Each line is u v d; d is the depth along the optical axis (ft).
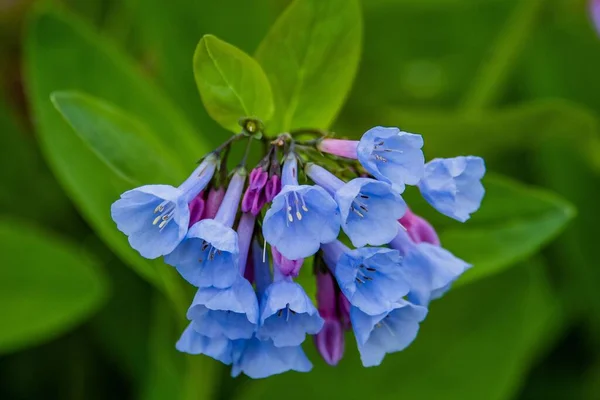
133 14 1.97
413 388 1.81
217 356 1.48
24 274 1.79
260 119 1.55
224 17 1.85
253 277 1.53
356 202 1.47
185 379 1.79
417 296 1.51
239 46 1.86
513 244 1.70
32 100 1.74
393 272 1.48
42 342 1.96
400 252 1.52
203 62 1.56
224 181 1.53
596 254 2.02
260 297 1.50
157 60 1.92
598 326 2.01
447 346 1.82
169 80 1.86
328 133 1.56
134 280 1.97
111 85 1.77
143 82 1.77
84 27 1.76
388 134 1.46
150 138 1.65
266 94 1.59
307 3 1.62
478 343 1.81
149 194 1.47
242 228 1.51
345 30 1.63
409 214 1.55
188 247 1.46
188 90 1.86
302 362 1.49
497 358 1.81
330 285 1.53
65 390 1.97
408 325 1.51
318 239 1.45
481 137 1.94
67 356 1.97
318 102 1.66
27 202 2.00
